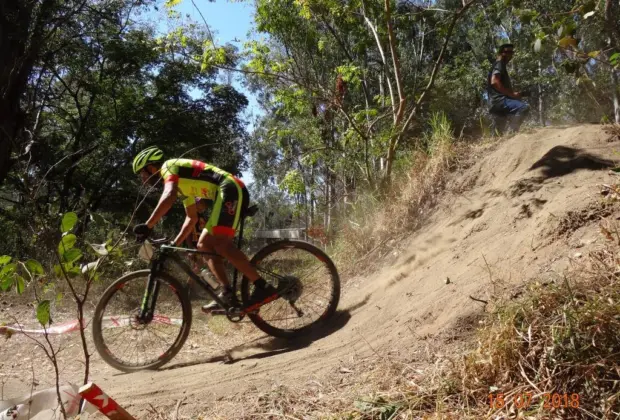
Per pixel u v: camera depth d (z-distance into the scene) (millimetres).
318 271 5203
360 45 9164
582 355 2551
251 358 4562
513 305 2986
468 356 2920
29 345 5527
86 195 23203
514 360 2727
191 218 4840
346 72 8922
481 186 5859
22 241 10656
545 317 2830
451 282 4297
